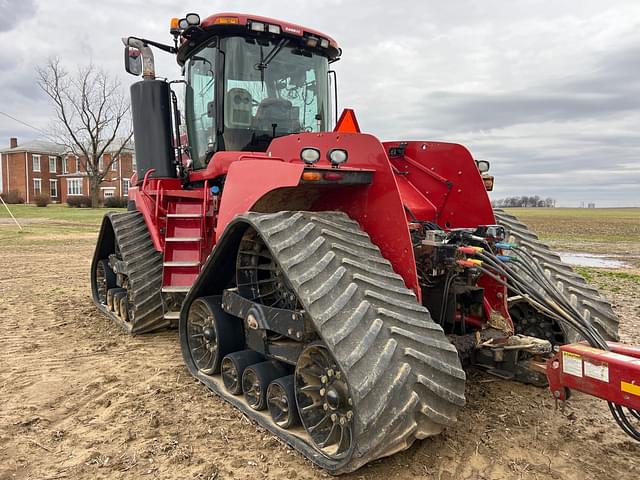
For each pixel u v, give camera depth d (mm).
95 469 2902
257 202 3430
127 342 5363
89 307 7035
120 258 6277
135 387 4098
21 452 3086
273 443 3146
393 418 2510
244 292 3658
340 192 3477
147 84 5633
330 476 2771
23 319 6359
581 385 2531
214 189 4777
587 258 14570
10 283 8930
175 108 5602
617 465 2910
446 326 3781
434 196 4270
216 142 4754
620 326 5934
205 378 4105
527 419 3463
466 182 4074
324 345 2826
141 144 5738
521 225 4684
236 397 3738
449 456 2967
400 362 2615
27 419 3510
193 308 4355
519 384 4047
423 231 3891
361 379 2506
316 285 2793
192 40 4922
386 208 3195
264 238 3021
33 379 4270
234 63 4699
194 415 3572
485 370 3941
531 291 3092
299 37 4848
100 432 3338
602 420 3471
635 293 8211
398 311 2801
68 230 21609
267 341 3453
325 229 3102
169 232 4633
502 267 3199
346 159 3137
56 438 3260
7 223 26094
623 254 15742
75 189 62625
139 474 2850
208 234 4723
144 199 5695
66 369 4520
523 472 2824
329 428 2932
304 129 5090
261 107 4828
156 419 3467
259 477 2791
